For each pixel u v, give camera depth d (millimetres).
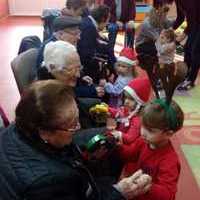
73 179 1076
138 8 8094
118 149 1680
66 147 1181
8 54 6047
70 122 1078
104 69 3121
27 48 2988
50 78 1853
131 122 1860
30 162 1045
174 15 6031
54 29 2424
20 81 2232
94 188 1223
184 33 4773
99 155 1612
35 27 8391
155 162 1506
